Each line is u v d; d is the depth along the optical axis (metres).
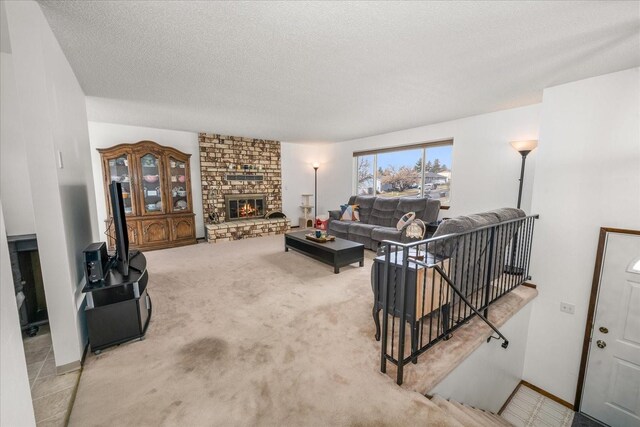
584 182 2.73
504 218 2.64
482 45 2.06
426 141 5.05
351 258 3.92
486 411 2.48
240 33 1.91
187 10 1.65
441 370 1.82
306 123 4.82
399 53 2.19
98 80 2.72
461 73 2.60
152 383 1.72
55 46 1.92
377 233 4.83
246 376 1.78
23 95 1.61
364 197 6.04
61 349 1.80
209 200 6.04
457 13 1.67
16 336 0.73
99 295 1.98
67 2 1.57
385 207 5.49
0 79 2.38
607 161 2.59
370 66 2.44
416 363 1.88
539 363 3.16
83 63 2.34
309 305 2.80
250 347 2.09
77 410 1.51
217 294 3.08
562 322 2.96
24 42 1.58
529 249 3.08
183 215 5.41
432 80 2.77
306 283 3.41
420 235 3.62
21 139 2.46
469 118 4.36
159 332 2.30
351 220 5.86
